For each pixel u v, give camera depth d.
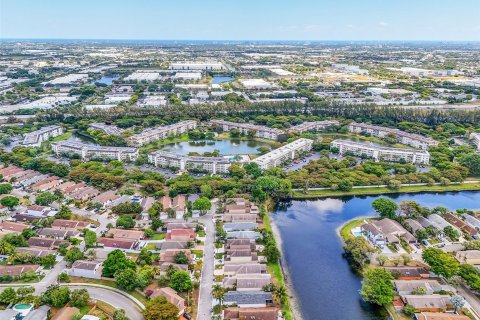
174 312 196.00
